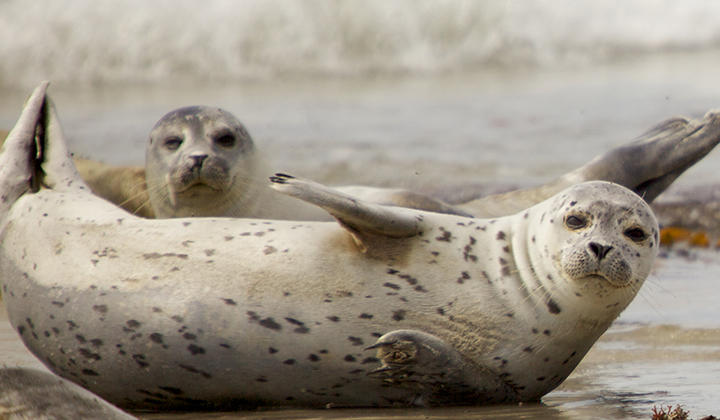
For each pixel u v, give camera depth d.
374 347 16.05
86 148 47.28
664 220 35.12
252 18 77.56
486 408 17.08
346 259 16.95
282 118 55.94
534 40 82.19
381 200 26.25
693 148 25.02
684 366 19.31
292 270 16.78
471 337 16.86
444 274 17.05
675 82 65.62
